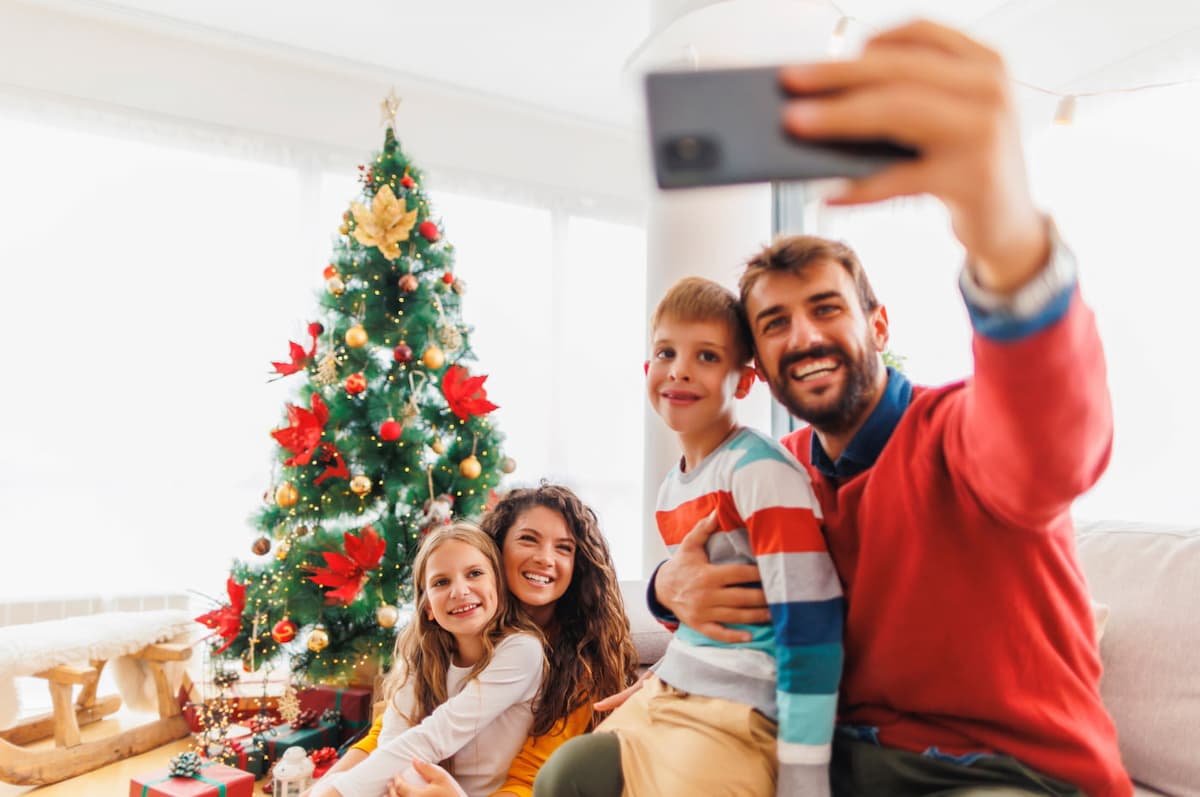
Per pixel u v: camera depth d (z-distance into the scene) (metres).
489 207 3.95
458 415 2.44
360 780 1.29
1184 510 2.24
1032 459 0.49
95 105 3.22
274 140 3.51
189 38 3.38
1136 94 2.46
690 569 0.91
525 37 3.37
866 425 0.80
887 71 0.28
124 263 3.25
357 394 2.35
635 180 4.23
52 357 3.12
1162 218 2.36
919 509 0.71
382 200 2.44
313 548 2.24
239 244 3.44
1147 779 1.32
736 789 0.80
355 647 2.22
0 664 2.07
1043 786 0.69
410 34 3.35
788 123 0.28
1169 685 1.33
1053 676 0.72
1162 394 2.32
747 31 1.19
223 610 2.26
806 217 3.27
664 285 2.57
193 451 3.30
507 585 1.52
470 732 1.37
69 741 2.22
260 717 2.40
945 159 0.29
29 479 3.06
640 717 0.91
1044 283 0.39
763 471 0.86
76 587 3.10
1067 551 0.75
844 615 0.81
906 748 0.76
